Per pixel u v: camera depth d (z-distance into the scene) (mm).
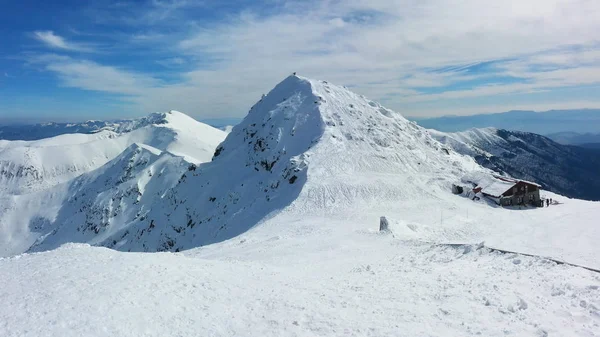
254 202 95250
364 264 29469
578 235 42500
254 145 125938
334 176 88375
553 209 68125
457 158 120688
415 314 15578
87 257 24094
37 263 22766
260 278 22875
